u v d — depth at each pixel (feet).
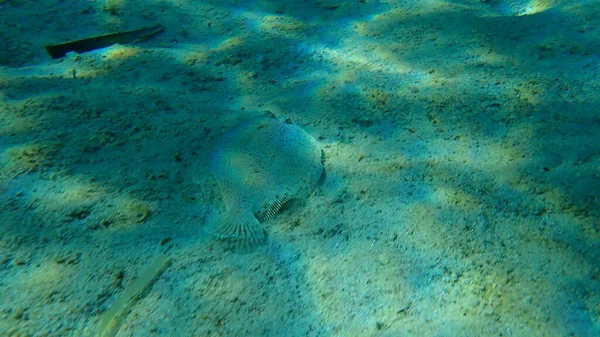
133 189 2.12
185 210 2.04
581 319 1.54
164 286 1.73
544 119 2.32
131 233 1.93
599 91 2.41
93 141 2.38
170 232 1.94
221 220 1.93
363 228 1.93
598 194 1.91
